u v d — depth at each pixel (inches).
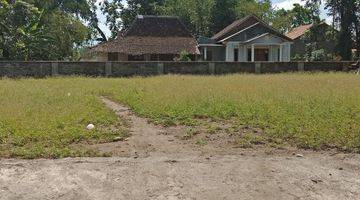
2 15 1311.5
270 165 274.2
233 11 2159.2
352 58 1740.9
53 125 362.0
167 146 318.7
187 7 2165.4
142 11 2362.2
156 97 547.5
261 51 1743.4
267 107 455.5
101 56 1721.2
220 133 356.5
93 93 641.6
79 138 331.0
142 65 1165.7
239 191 236.5
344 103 478.6
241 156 293.6
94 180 248.1
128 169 263.7
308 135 337.1
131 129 375.2
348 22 1729.8
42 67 1112.2
